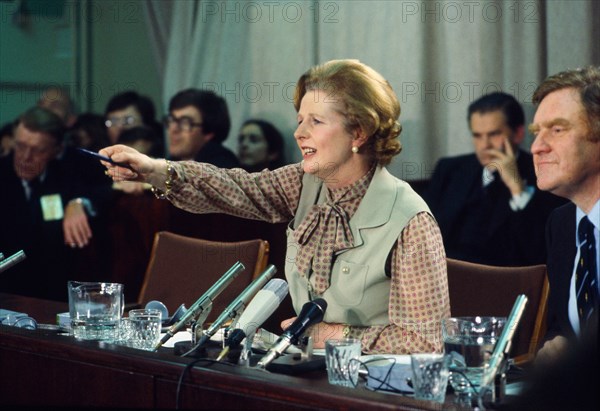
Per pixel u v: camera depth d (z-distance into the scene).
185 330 2.64
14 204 5.36
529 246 4.08
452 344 1.89
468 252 4.20
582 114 2.19
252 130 5.15
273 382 1.82
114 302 2.46
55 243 5.34
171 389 1.98
